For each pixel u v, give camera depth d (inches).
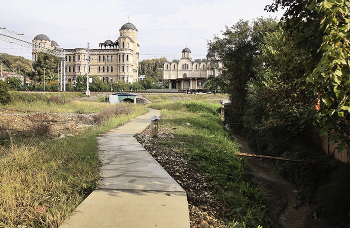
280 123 450.0
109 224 153.3
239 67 1115.9
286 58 260.7
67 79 3932.1
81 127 624.4
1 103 1106.7
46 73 3782.0
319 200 280.7
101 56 3818.9
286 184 374.9
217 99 2429.9
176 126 632.4
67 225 150.6
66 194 197.6
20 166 249.4
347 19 128.2
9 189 187.8
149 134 512.1
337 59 123.1
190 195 215.6
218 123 888.3
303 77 235.6
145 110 1167.6
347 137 217.3
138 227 151.3
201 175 277.7
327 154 374.6
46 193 194.9
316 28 178.5
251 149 651.5
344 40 128.2
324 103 149.3
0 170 235.3
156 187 221.3
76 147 343.0
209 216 184.5
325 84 136.5
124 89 3193.9
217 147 429.1
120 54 3722.9
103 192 203.8
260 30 1039.6
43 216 161.0
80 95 2185.0
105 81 3641.7
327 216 261.4
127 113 923.4
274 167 446.9
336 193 260.1
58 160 275.0
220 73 1343.5
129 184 225.1
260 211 222.5
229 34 1123.9
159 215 167.8
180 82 4005.9
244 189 258.1
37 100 1291.8
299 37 186.2
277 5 231.5
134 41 4062.5
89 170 249.8
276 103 325.4
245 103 1083.9
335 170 315.9
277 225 243.3
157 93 2527.1
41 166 249.4
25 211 165.6
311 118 184.7
